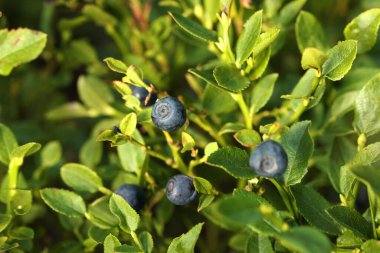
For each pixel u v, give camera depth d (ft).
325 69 0.54
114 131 0.55
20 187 0.63
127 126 0.54
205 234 0.76
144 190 0.61
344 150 0.64
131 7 0.79
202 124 0.62
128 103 0.57
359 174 0.46
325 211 0.52
